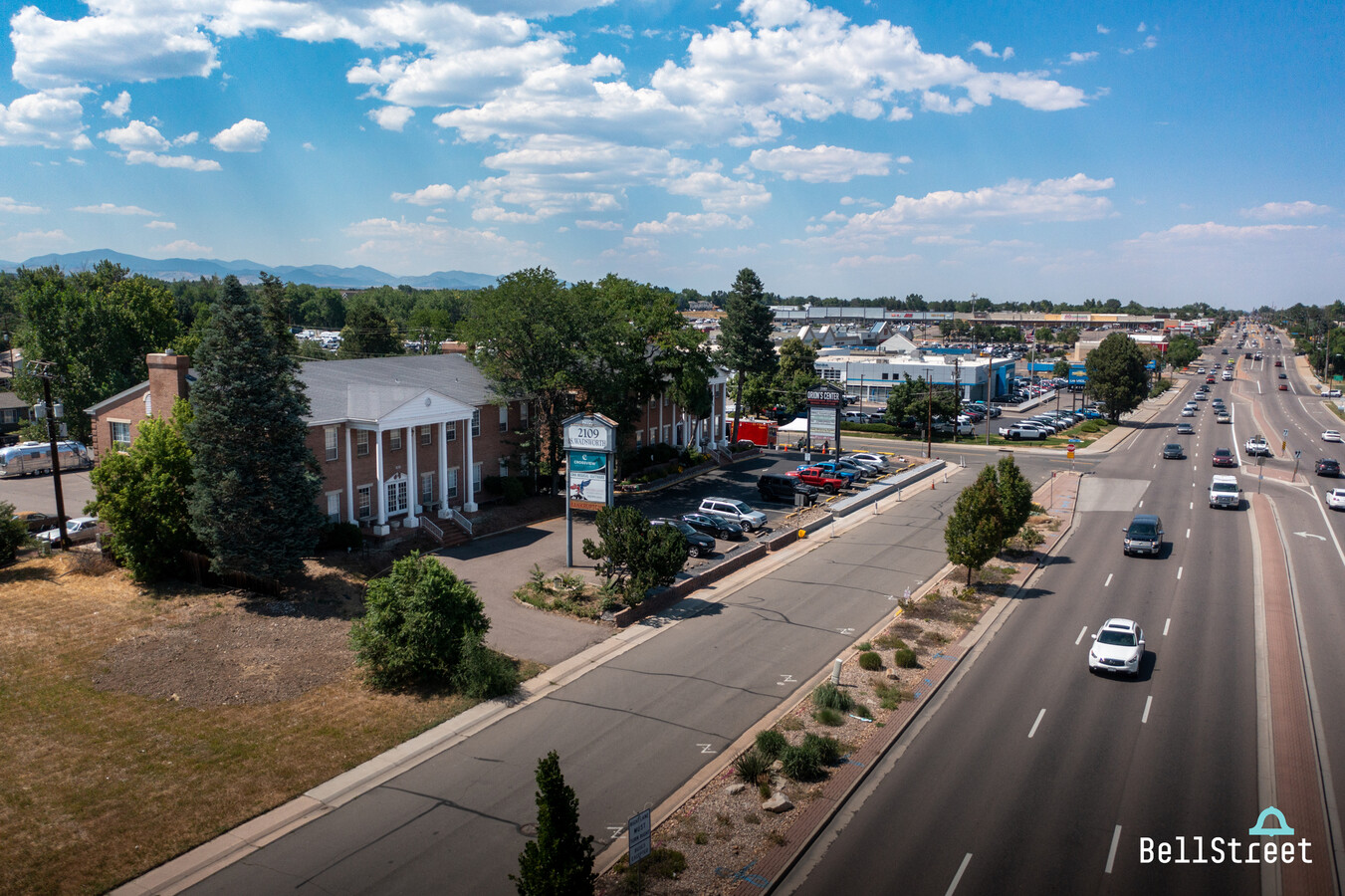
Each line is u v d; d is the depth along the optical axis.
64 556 38.94
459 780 21.91
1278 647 31.92
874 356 144.12
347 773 22.31
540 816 14.33
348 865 18.14
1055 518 55.62
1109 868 17.89
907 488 66.94
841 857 18.39
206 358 35.19
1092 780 21.84
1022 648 31.91
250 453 34.53
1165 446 81.81
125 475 35.66
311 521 36.16
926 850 18.59
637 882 17.08
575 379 54.75
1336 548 47.47
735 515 51.03
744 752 23.48
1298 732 24.78
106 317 72.50
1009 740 24.19
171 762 22.61
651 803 20.69
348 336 116.44
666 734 24.62
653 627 34.25
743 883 17.38
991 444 90.56
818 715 25.16
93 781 21.55
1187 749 23.62
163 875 17.89
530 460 56.22
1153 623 34.72
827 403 72.38
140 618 32.28
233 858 18.48
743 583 40.75
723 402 82.00
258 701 26.38
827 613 36.16
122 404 46.50
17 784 21.27
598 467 41.78
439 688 27.73
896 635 33.09
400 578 28.22
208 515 33.97
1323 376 178.38
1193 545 48.34
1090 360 111.38
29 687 26.56
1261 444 82.06
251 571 34.91
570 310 54.25
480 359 55.34
